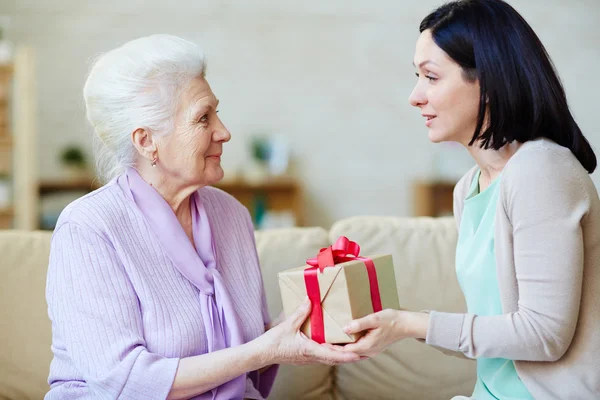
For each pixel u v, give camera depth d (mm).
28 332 1886
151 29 5285
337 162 5492
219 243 1675
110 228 1460
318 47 5418
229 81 5383
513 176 1319
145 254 1492
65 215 1475
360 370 1972
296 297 1408
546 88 1346
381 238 2053
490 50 1342
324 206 5504
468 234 1506
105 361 1382
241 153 5418
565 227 1267
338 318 1360
